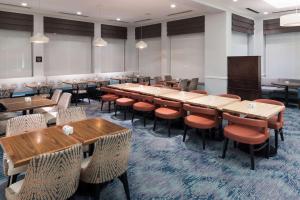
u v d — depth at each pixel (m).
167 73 10.23
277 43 8.92
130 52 11.41
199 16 8.69
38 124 3.24
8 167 2.54
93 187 2.65
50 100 5.00
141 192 2.85
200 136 4.80
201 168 3.45
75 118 3.60
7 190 2.14
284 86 7.64
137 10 7.96
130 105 5.97
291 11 7.93
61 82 8.92
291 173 3.29
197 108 4.14
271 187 2.95
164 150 4.12
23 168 2.55
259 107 3.98
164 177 3.21
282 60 8.88
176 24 9.47
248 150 3.98
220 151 4.05
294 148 4.17
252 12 8.11
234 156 3.84
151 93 5.66
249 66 7.21
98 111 7.18
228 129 3.69
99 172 2.33
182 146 4.29
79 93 8.64
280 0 6.64
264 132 3.46
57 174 1.96
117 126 3.04
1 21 7.53
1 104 4.30
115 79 9.87
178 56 9.87
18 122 3.08
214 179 3.15
